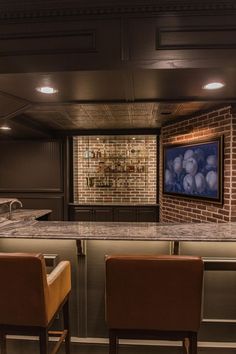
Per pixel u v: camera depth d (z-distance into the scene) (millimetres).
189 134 4086
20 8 1655
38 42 1692
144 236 1867
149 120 4430
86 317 2125
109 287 1450
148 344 2068
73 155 5938
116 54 1659
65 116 4051
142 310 1459
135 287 1434
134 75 1830
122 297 1452
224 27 1612
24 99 2555
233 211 3240
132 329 1507
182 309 1443
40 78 1868
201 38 1626
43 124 4793
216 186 3469
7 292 1502
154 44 1641
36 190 5703
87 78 1890
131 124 4809
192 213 4016
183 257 1412
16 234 1936
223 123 3365
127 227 2195
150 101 2627
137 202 5875
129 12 1632
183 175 4195
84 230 2068
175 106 3418
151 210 5602
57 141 5609
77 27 1666
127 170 5891
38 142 5660
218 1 1579
